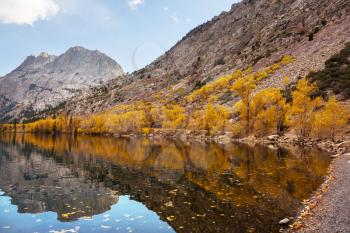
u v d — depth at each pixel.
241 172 33.62
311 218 15.88
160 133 125.12
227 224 16.94
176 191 25.77
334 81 79.00
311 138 64.88
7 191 28.19
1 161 49.91
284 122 73.69
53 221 19.19
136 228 17.41
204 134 102.44
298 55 123.94
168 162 44.88
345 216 15.35
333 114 59.56
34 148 75.12
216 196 23.33
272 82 109.38
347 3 138.88
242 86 81.31
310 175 30.27
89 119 156.88
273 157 44.88
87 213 20.73
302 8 184.50
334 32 116.75
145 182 30.56
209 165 40.31
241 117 82.38
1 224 18.67
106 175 35.38
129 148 69.88
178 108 124.94
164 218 18.69
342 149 47.72
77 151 65.25
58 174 37.09
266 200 21.55
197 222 17.58
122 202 23.31
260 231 15.62
